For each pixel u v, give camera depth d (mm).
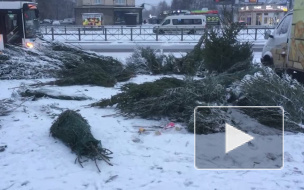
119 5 64562
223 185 4070
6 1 14516
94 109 7324
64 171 4422
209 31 11297
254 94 6676
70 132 5121
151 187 4012
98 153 4723
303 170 4535
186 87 6789
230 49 10555
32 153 4965
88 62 11766
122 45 25734
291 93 6465
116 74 11359
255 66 9914
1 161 4707
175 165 4621
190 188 3990
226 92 7000
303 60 8602
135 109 6730
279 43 10414
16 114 6902
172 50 22219
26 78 11602
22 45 14352
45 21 61844
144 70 12914
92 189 3967
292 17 9203
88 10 63312
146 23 71750
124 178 4238
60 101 8094
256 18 54656
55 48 13180
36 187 3998
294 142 5457
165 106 6566
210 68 10766
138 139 5512
